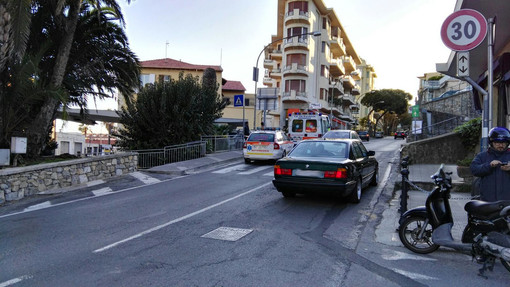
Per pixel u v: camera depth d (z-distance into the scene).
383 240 5.76
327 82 49.19
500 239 4.14
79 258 4.86
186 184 11.20
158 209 7.84
